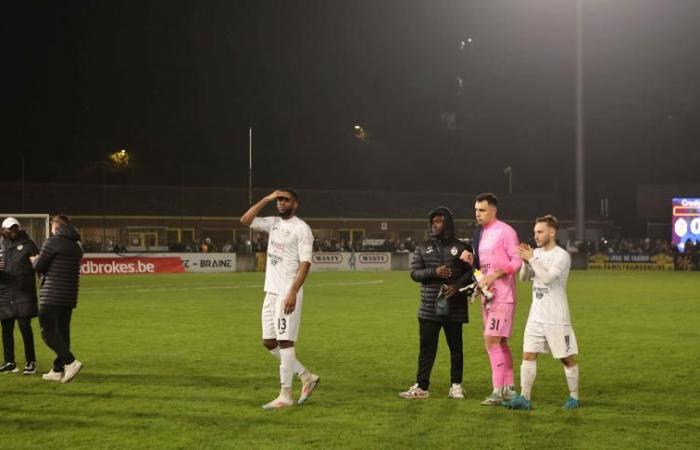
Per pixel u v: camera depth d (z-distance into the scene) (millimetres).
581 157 45469
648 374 10570
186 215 59125
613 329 15797
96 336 14500
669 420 7848
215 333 14945
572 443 6938
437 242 8930
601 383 9906
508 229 8664
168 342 13656
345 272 42406
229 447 6777
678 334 14961
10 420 7812
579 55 43844
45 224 33250
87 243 49000
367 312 19219
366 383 9852
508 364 8688
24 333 10609
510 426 7566
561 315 8258
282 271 8453
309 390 8578
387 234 65000
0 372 10742
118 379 10109
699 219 50781
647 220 65625
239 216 60375
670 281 33938
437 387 9617
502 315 8562
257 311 19469
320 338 14234
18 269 10633
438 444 6887
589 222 70875
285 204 8445
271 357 11914
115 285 30234
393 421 7758
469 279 8820
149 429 7434
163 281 33062
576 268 46969
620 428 7496
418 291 26906
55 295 9742
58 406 8469
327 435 7191
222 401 8727
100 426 7562
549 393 9258
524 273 8719
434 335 8898
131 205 58312
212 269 41875
